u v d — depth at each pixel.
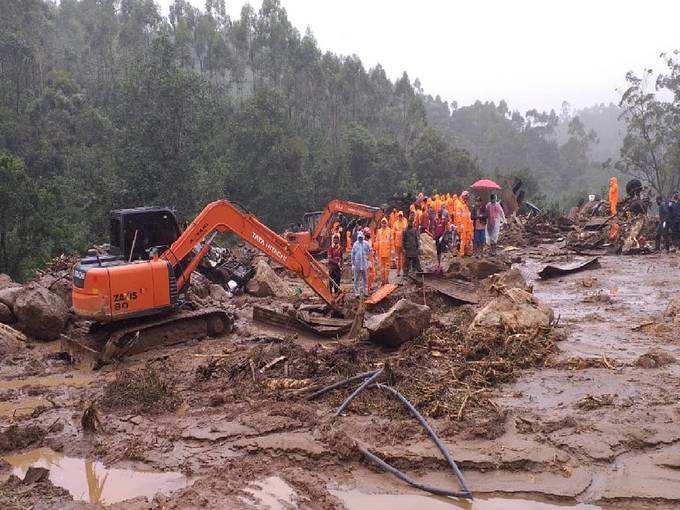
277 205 60.25
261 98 65.88
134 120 44.84
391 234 18.27
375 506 5.81
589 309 13.28
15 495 6.23
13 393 9.31
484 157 159.00
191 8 98.69
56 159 58.19
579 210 30.67
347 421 7.48
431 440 6.93
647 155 67.50
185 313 11.61
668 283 15.73
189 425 7.66
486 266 16.98
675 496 5.69
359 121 94.69
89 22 93.50
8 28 71.19
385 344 10.50
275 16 89.69
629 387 8.35
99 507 5.87
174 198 42.88
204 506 5.80
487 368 9.10
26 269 30.77
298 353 9.90
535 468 6.32
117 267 10.48
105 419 7.98
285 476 6.35
